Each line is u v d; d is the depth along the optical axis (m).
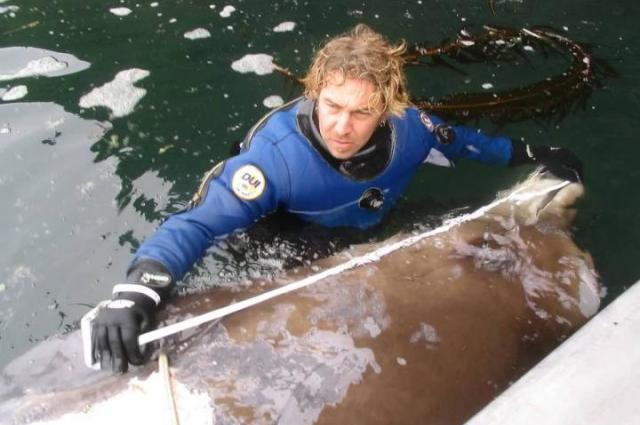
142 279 1.90
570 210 2.56
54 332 2.19
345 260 2.24
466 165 2.95
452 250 2.21
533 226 2.38
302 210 2.38
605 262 2.51
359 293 1.97
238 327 1.85
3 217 2.62
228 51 3.76
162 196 2.77
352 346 1.79
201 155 3.01
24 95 3.32
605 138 3.18
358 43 2.05
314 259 2.29
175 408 1.60
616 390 1.21
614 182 2.93
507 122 3.22
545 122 3.26
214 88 3.45
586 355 1.27
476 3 4.38
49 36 3.83
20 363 1.92
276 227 2.36
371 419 1.63
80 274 2.41
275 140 2.28
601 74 3.58
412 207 2.70
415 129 2.49
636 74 3.62
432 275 2.08
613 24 4.15
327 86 2.04
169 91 3.41
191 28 3.96
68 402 1.70
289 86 3.47
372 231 2.52
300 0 4.30
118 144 3.04
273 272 2.21
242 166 2.24
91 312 1.83
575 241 2.46
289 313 1.89
